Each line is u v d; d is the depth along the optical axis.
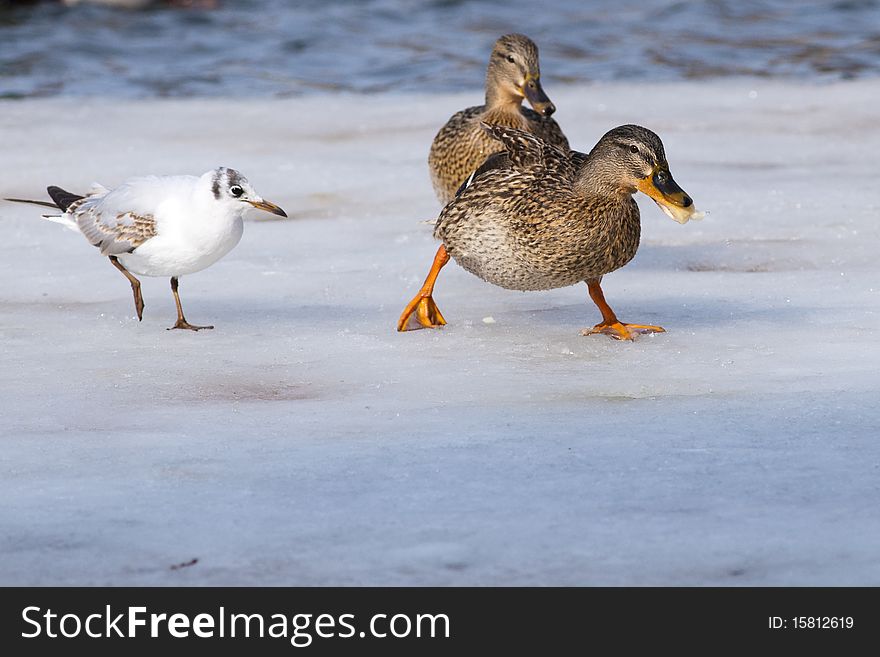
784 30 34.41
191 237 11.77
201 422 9.27
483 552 7.00
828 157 20.31
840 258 14.41
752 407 9.38
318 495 7.81
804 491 7.74
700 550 6.97
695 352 11.00
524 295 13.24
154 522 7.45
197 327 12.04
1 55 31.34
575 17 37.00
